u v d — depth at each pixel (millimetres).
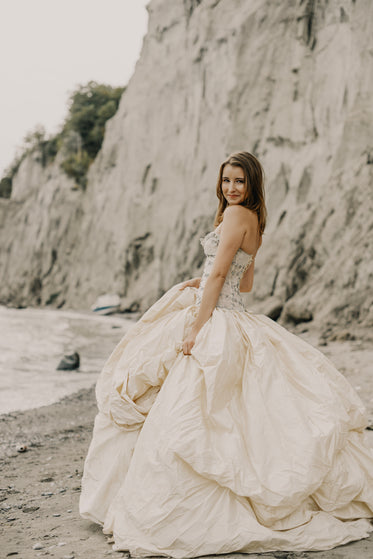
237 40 21016
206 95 23797
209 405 2125
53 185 42094
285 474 1987
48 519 2609
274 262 16109
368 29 14297
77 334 18391
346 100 15070
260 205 2566
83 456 4156
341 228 13141
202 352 2268
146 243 27969
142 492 2025
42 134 62125
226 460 2012
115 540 2039
